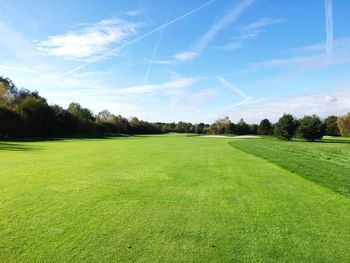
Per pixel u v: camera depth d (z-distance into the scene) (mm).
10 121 59375
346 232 6602
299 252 5539
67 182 11547
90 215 7438
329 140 60656
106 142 45812
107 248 5531
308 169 15688
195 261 5117
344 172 14961
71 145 36375
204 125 140500
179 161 18984
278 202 9086
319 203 9023
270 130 96938
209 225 6895
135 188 10664
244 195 9922
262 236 6281
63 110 82938
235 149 30250
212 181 12281
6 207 8023
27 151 25969
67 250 5406
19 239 5867
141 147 32906
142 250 5484
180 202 8852
